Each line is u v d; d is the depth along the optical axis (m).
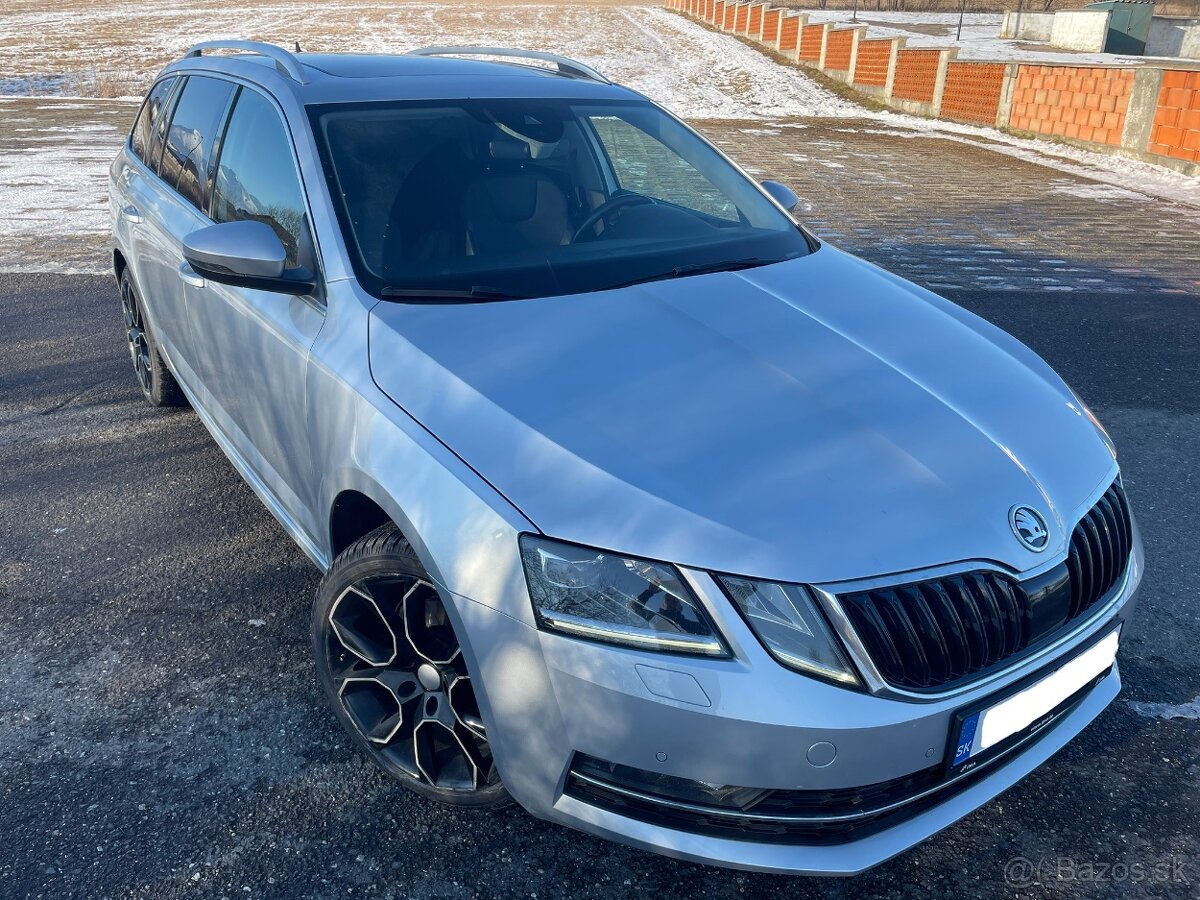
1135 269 8.22
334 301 2.54
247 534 3.70
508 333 2.38
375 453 2.18
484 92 3.28
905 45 24.95
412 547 2.07
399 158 2.89
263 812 2.35
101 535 3.69
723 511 1.86
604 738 1.84
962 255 8.66
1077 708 2.29
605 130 3.38
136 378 5.38
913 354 2.47
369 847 2.25
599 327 2.43
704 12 60.38
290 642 3.03
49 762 2.51
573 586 1.84
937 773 1.93
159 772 2.48
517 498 1.92
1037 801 2.42
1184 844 2.29
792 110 24.69
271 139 3.04
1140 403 5.14
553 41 43.53
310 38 42.34
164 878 2.16
